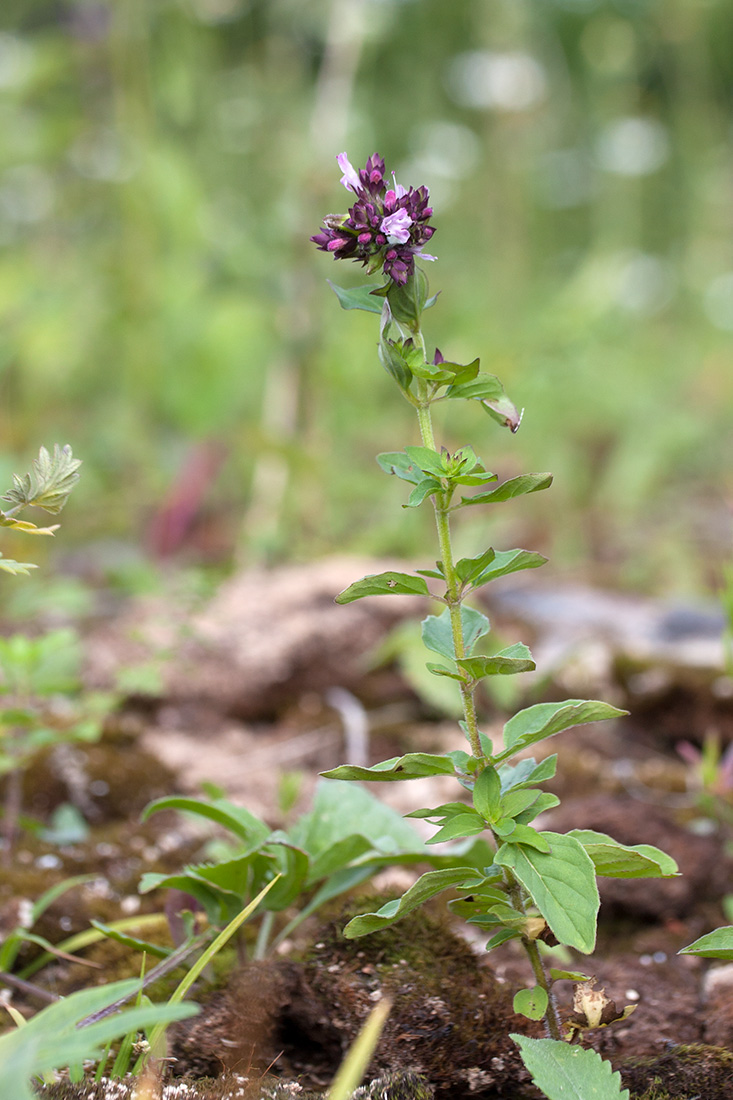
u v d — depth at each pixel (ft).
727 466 19.51
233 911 4.98
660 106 25.71
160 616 8.68
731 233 24.63
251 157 17.02
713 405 20.62
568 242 26.35
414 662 9.57
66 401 15.94
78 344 14.53
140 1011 2.88
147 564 11.91
